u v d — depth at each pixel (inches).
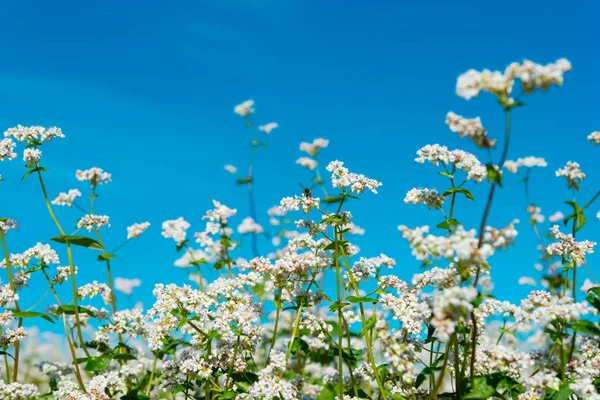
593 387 22.6
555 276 28.2
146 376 30.5
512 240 22.1
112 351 28.8
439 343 25.5
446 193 24.2
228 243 30.8
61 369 31.6
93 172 28.3
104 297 29.4
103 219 28.4
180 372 26.4
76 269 28.4
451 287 22.7
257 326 26.4
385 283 26.2
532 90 21.5
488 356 23.8
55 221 26.7
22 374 33.8
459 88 21.8
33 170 26.6
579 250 25.2
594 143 25.1
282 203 26.6
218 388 26.0
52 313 28.4
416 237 22.5
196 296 25.7
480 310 24.0
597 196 24.9
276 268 26.0
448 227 24.0
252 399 25.1
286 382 25.2
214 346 26.4
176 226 29.6
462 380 23.2
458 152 24.4
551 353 24.4
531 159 27.2
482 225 22.3
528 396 23.5
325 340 28.7
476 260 22.1
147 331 28.6
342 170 25.9
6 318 27.1
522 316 23.3
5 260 27.6
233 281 26.3
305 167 35.3
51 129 27.3
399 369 22.5
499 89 21.6
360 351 28.1
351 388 26.6
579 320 23.0
